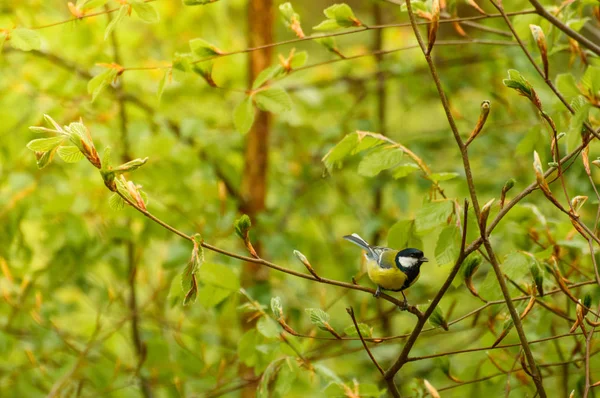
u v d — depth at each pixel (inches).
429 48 193.5
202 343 379.2
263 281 420.5
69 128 190.1
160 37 501.7
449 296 423.5
